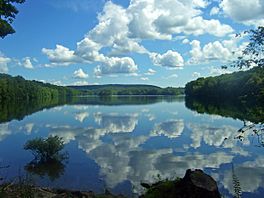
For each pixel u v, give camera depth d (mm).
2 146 30406
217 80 110500
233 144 30797
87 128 45031
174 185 8711
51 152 23906
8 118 60062
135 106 102938
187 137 35719
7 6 10250
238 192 7980
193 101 125812
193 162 23656
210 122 50906
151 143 32125
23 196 8711
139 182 18453
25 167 21969
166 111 77750
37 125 48906
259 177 19328
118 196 14961
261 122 6734
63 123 51750
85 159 24625
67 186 17656
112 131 41625
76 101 148125
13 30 10859
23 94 136750
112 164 23047
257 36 6742
